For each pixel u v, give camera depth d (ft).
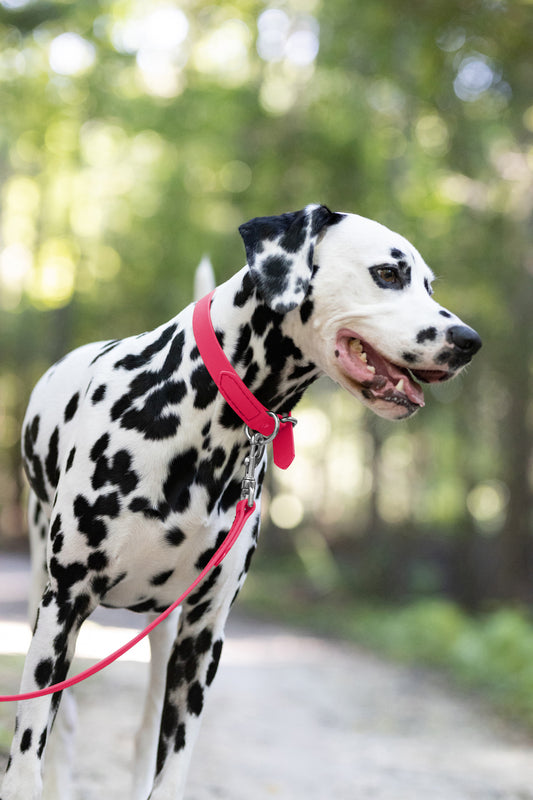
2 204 78.79
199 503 9.21
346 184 50.31
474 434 66.23
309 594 65.00
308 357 9.14
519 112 44.24
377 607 60.34
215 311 9.34
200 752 18.65
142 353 9.80
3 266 88.12
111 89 57.36
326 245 8.95
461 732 25.44
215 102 53.01
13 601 44.75
